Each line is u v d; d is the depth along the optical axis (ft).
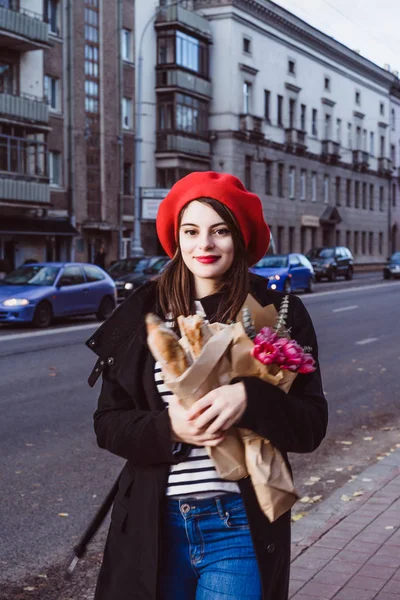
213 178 7.92
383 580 13.16
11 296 60.59
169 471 7.23
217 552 7.20
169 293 7.82
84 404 31.19
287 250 181.37
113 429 7.37
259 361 6.93
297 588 12.92
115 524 7.47
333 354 46.55
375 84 230.27
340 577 13.33
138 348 7.50
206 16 154.40
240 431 7.02
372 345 50.57
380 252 241.76
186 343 6.92
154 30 139.44
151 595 7.14
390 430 27.61
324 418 7.47
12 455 23.53
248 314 7.39
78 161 120.98
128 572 7.29
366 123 225.97
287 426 6.96
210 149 155.53
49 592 14.26
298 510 18.71
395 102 248.32
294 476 21.98
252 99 163.73
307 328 7.74
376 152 235.20
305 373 7.39
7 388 34.53
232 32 154.51
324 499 19.54
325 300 90.12
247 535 7.18
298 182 186.29
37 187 108.68
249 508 7.10
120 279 86.74
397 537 15.24
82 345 49.34
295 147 180.24
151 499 7.23
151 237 138.21
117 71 128.36
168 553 7.29
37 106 109.09
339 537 15.30
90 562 15.69
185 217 7.79
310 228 193.98
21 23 104.22
